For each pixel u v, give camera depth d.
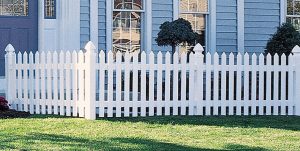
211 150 9.30
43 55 13.30
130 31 16.62
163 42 15.66
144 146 9.51
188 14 17.06
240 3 17.31
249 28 17.45
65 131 10.87
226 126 11.76
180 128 11.41
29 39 15.99
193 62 13.21
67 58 12.95
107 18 16.28
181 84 13.18
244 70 13.44
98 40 16.22
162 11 16.77
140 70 13.23
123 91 13.65
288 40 15.90
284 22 17.16
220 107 13.73
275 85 13.60
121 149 9.21
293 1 17.86
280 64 14.77
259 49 17.53
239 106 13.48
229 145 9.77
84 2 16.06
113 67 12.81
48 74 13.23
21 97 13.67
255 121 12.48
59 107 13.29
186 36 15.55
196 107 13.28
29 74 13.57
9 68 13.76
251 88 13.55
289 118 13.02
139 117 12.79
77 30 15.85
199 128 11.44
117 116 12.84
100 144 9.59
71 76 13.14
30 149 9.09
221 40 17.20
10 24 15.88
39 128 11.12
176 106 13.18
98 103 12.73
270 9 17.62
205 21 17.20
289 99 13.62
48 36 15.85
